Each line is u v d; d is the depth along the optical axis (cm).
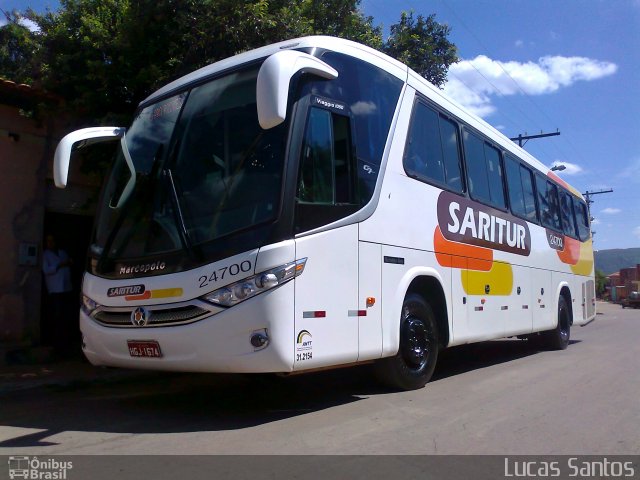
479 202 921
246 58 636
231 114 608
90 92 992
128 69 988
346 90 646
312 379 833
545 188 1268
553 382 844
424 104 795
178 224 579
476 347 1332
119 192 664
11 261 1002
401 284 695
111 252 628
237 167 579
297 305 546
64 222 1137
